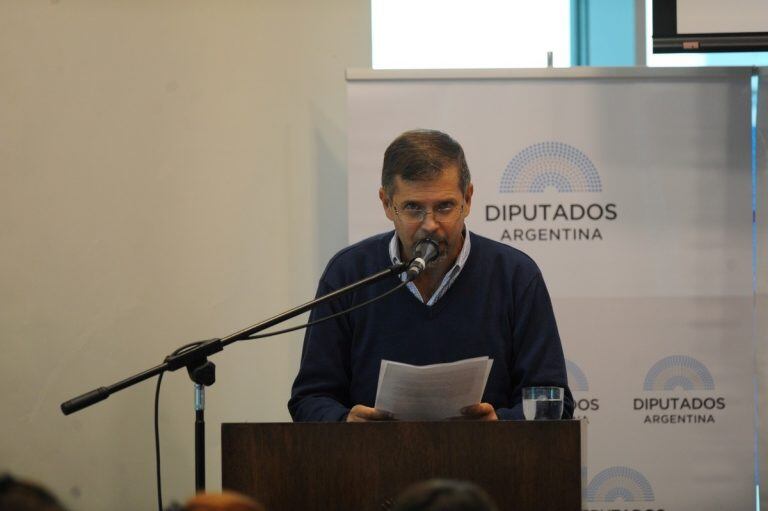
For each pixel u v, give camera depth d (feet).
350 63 32.81
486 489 17.47
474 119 29.53
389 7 34.71
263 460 17.61
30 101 32.09
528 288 23.25
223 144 32.40
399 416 18.78
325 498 17.54
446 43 34.81
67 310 31.78
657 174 29.45
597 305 29.30
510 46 34.99
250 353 32.04
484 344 22.85
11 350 31.63
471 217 29.43
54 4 32.24
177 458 31.73
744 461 29.01
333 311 23.32
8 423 31.42
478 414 18.79
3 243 31.86
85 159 32.09
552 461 17.47
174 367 19.31
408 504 9.16
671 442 29.07
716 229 29.37
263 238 32.30
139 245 32.04
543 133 29.55
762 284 29.58
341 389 23.13
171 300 31.99
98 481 31.50
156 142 32.22
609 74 29.53
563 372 22.52
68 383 31.58
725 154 29.50
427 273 23.00
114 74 32.24
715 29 28.81
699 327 29.19
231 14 32.63
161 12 32.48
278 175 32.48
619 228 29.37
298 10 32.81
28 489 8.62
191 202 32.22
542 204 29.40
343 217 32.50
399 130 29.45
